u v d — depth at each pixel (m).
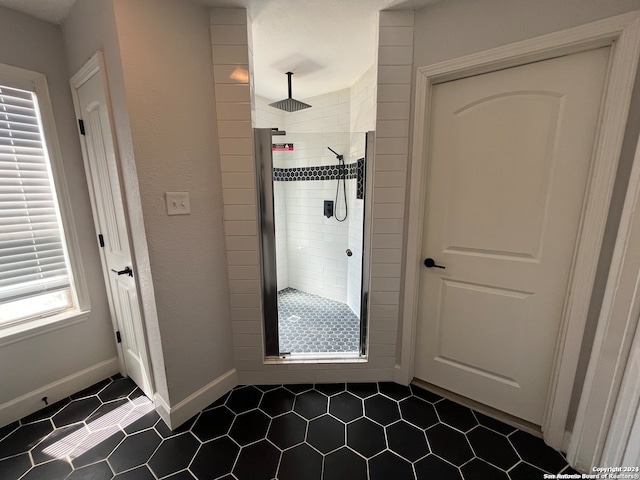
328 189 2.37
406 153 1.47
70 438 1.37
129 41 1.08
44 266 1.54
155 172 1.21
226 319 1.65
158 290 1.28
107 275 1.69
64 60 1.49
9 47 1.33
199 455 1.28
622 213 1.00
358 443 1.34
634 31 0.93
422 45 1.36
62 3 1.29
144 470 1.21
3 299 1.41
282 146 2.39
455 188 1.45
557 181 1.19
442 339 1.63
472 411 1.53
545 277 1.27
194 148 1.35
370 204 1.64
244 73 1.40
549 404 1.32
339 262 2.49
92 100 1.35
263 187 1.62
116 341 1.81
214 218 1.49
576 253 1.16
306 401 1.62
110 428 1.43
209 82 1.38
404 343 1.68
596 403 1.12
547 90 1.17
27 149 1.43
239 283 1.62
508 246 1.35
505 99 1.26
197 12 1.30
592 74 1.08
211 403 1.60
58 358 1.60
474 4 1.22
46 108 1.45
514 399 1.45
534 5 1.10
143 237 1.22
